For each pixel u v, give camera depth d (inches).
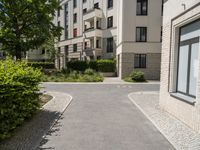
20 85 250.2
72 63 1397.6
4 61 303.4
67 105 410.6
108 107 400.5
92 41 1552.7
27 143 215.2
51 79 928.3
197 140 231.5
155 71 1122.0
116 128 271.3
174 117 326.3
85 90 653.9
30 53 2224.4
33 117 314.3
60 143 219.9
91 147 210.7
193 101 265.7
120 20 1171.9
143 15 1112.8
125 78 1011.9
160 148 210.2
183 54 326.3
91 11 1459.2
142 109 382.0
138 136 242.7
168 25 361.7
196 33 285.6
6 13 1043.9
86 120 307.7
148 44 1115.3
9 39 1038.4
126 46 1109.7
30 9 1034.7
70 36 1878.7
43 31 1043.3
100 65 1230.9
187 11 290.4
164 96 377.7
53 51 1743.4
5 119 217.0
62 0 1982.0
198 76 257.1
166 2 371.9
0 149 198.2
